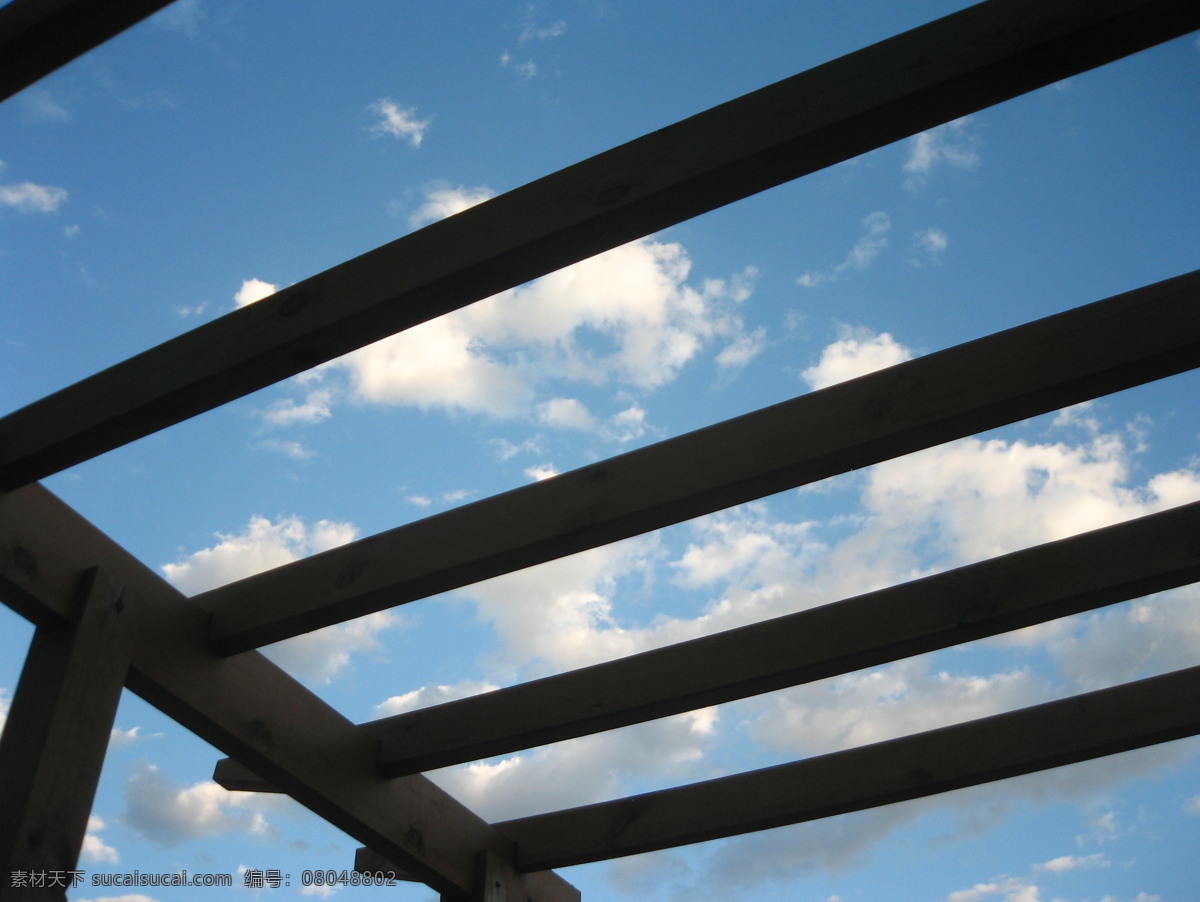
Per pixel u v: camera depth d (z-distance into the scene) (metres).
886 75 1.91
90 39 2.03
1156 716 2.93
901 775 3.11
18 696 2.32
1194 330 2.17
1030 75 1.85
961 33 1.89
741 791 3.30
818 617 2.88
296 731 2.99
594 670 3.08
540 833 3.57
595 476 2.62
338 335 2.26
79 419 2.43
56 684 2.29
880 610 2.81
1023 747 3.02
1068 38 1.79
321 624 2.78
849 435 2.37
